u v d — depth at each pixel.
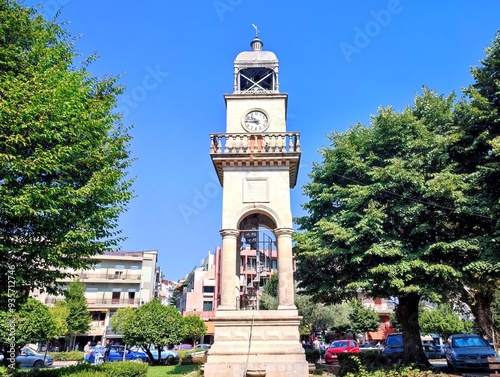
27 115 12.16
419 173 21.31
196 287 70.25
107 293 63.09
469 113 21.12
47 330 33.91
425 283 19.89
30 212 12.36
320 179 25.66
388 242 20.31
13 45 13.91
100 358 33.53
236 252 20.88
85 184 15.16
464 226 21.58
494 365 17.28
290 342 18.59
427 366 21.12
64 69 15.72
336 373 21.97
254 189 21.16
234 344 18.59
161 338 33.59
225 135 21.81
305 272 24.33
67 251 14.59
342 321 47.56
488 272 19.08
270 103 23.17
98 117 16.00
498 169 18.88
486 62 21.16
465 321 54.34
